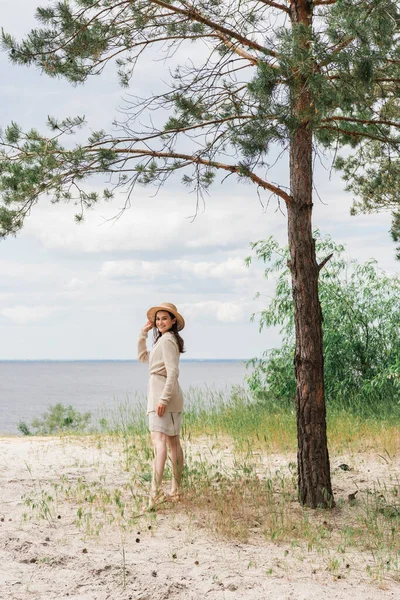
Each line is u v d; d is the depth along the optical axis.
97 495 7.14
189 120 8.13
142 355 7.49
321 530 5.96
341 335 15.55
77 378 159.88
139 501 6.84
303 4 7.12
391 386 15.09
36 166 7.37
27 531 5.67
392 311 15.59
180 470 7.05
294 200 7.12
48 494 7.17
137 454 9.32
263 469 8.73
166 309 7.15
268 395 15.63
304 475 6.88
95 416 17.41
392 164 10.06
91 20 7.74
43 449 10.20
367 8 5.87
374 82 6.63
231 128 6.68
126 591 4.41
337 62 5.91
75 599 4.23
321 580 4.77
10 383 125.19
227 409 13.89
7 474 8.22
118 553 5.18
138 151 7.45
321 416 6.93
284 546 5.57
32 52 7.62
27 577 4.58
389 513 6.55
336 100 6.23
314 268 7.06
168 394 6.86
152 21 8.19
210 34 7.95
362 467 8.85
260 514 6.49
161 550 5.31
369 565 5.15
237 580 4.66
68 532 5.73
